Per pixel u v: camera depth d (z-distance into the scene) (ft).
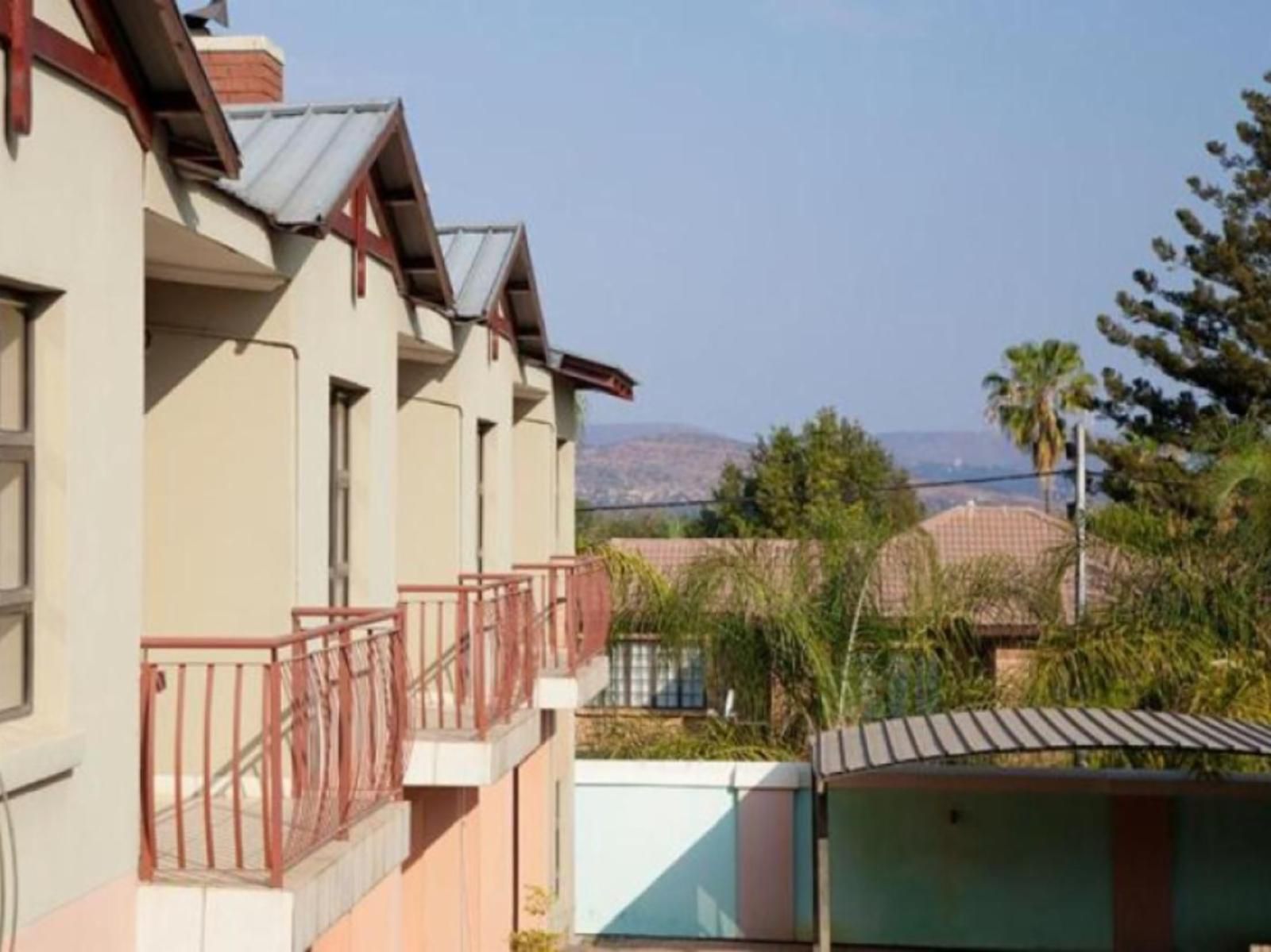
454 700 57.88
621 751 102.58
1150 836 85.35
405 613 46.83
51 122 27.91
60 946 28.48
